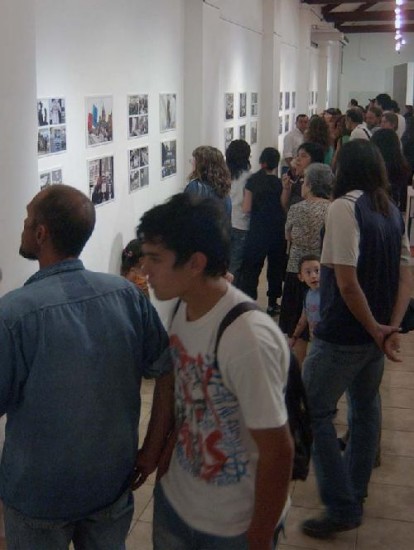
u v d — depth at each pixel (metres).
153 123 5.45
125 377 1.87
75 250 1.87
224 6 7.49
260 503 1.61
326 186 4.55
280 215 5.84
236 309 1.60
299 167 5.66
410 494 3.40
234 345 1.57
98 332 1.82
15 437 1.82
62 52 3.81
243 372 1.56
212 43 6.74
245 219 5.91
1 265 2.77
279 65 10.60
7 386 1.74
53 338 1.76
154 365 1.94
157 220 1.62
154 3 5.35
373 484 3.48
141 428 4.05
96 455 1.84
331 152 7.10
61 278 1.83
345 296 2.61
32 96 2.89
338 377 2.79
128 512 2.01
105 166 4.50
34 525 1.86
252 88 9.40
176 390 1.77
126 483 1.95
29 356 1.75
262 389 1.56
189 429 1.73
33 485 1.82
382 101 11.60
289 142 9.95
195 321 1.66
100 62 4.34
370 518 3.21
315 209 4.52
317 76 17.69
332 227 2.62
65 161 3.91
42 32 3.58
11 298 1.78
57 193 1.84
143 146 5.23
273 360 1.57
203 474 1.72
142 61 5.14
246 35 8.82
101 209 4.48
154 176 5.54
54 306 1.78
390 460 3.71
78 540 2.01
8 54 2.70
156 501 1.89
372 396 2.96
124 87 4.78
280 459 1.58
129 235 4.98
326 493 2.97
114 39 4.55
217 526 1.71
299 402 1.78
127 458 1.92
